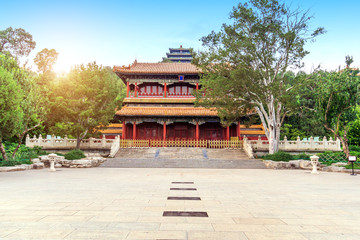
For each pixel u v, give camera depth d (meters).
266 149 37.84
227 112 34.59
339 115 25.94
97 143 38.28
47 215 7.47
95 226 6.39
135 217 7.32
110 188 13.02
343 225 6.72
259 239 5.57
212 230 6.19
